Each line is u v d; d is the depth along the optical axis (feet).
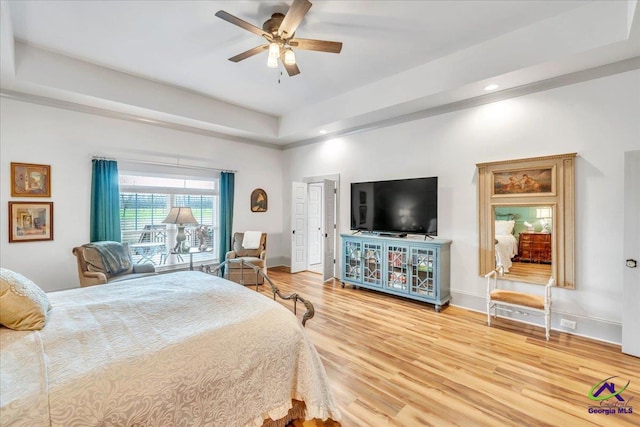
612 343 9.06
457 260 12.55
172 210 13.80
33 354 3.90
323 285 16.28
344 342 9.18
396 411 6.06
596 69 9.30
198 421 4.04
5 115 11.20
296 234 19.60
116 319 5.18
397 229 14.24
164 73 12.52
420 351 8.59
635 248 8.28
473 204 12.09
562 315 9.98
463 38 9.91
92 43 10.23
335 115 15.16
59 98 12.00
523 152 10.77
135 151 14.49
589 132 9.48
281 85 13.73
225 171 17.95
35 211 11.86
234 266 16.19
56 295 6.61
